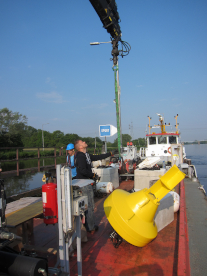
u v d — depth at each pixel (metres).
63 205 2.22
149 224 3.17
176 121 15.86
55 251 3.05
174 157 10.93
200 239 4.05
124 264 2.91
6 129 61.50
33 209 3.23
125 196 3.45
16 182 21.75
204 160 38.31
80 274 2.47
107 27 8.00
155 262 2.94
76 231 2.44
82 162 3.99
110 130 9.20
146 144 17.27
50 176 2.49
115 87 9.09
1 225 1.89
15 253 1.92
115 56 8.95
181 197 6.34
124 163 9.24
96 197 6.39
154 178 6.76
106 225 4.34
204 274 2.92
